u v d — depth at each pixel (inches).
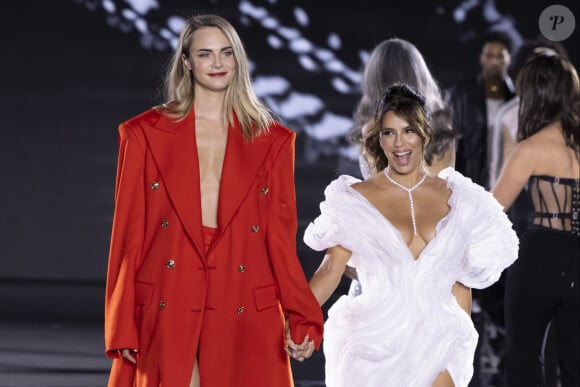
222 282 366.6
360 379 379.9
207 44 368.5
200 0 1168.8
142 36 1176.2
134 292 362.9
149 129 368.8
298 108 1173.1
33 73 1184.2
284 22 1168.8
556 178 470.6
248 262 370.0
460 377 384.5
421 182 393.1
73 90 1184.8
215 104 376.2
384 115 387.5
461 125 714.2
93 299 1090.1
